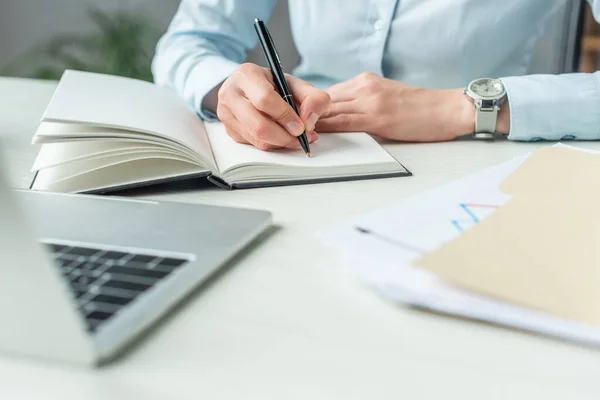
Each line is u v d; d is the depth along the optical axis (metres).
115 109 0.59
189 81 0.87
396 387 0.27
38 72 1.92
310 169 0.58
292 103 0.65
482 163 0.65
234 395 0.27
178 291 0.33
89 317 0.30
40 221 0.43
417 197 0.46
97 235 0.40
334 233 0.39
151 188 0.57
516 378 0.28
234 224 0.43
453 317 0.33
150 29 1.84
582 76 0.76
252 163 0.58
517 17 0.99
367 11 1.01
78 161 0.55
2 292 0.28
